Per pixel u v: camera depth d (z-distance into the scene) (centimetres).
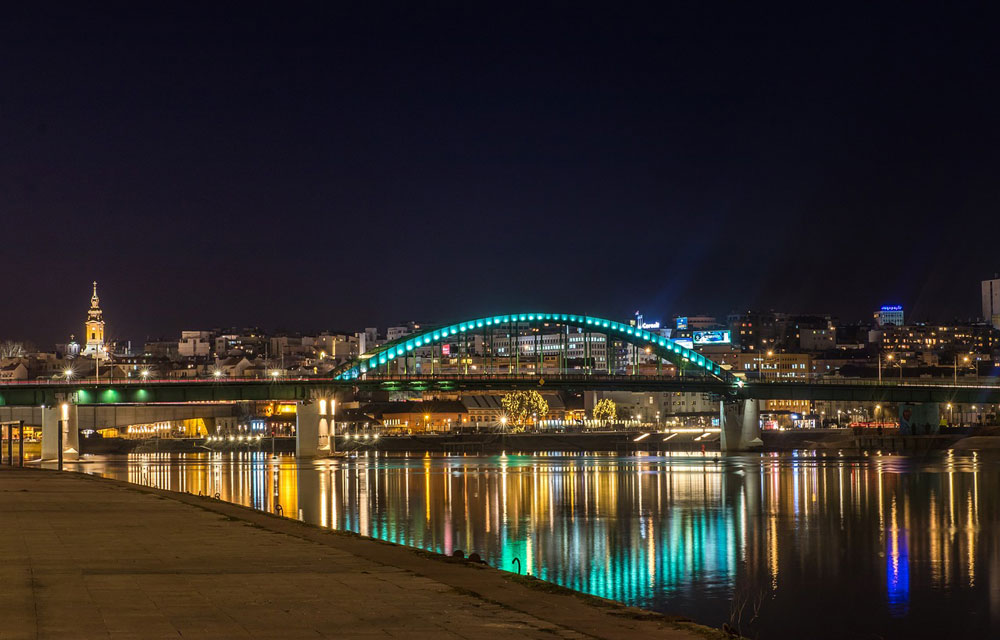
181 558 3494
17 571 3134
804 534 8656
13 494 6969
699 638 2336
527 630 2352
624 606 2723
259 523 4906
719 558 7394
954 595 6075
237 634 2241
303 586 2909
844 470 17075
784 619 5434
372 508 10838
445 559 3559
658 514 10244
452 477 15900
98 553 3612
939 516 10000
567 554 7556
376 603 2648
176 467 19375
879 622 5391
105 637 2181
